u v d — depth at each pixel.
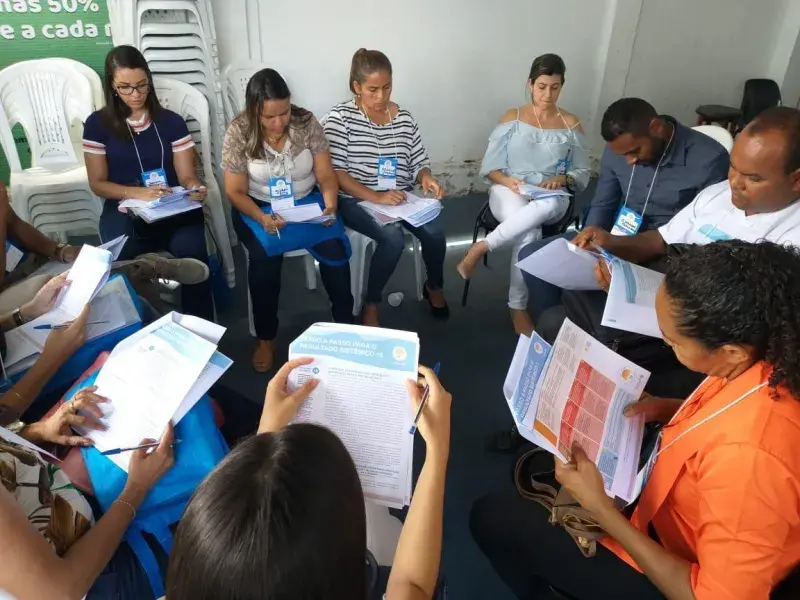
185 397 1.19
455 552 1.73
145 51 2.87
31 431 1.17
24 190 2.72
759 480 0.83
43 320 1.48
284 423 0.96
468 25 3.65
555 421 1.13
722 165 2.08
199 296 2.45
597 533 1.11
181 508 1.12
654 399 1.29
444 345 2.64
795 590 0.88
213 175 2.94
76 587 0.88
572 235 2.30
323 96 3.57
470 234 3.64
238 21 3.20
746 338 0.88
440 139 3.97
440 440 0.94
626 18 3.89
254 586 0.48
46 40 2.92
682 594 0.92
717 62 4.31
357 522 0.54
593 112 4.23
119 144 2.54
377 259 2.57
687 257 0.95
